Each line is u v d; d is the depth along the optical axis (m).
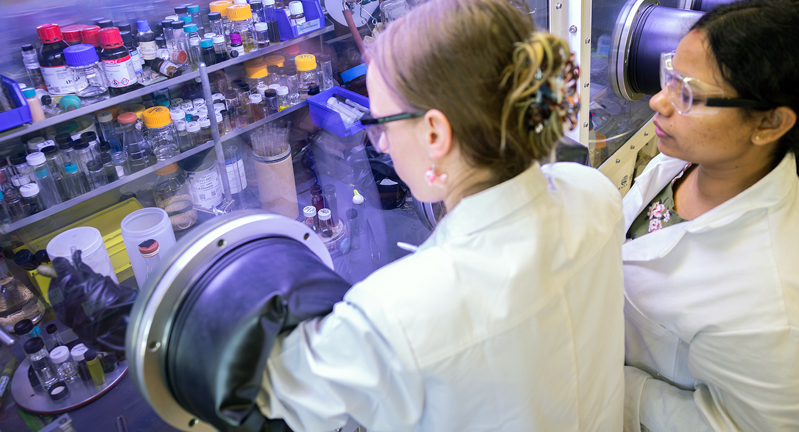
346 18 1.44
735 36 0.75
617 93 1.91
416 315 0.57
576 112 0.61
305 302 0.66
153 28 1.27
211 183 1.23
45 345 0.98
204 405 0.65
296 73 1.52
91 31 1.10
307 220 1.31
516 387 0.64
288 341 0.64
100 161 1.11
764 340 0.84
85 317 0.79
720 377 0.92
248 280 0.68
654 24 1.72
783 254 0.84
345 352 0.59
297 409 0.62
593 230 0.71
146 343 0.66
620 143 1.95
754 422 0.90
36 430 0.94
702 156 0.87
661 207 1.13
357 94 1.48
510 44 0.54
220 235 0.73
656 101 0.88
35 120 0.99
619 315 0.79
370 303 0.58
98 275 0.82
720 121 0.81
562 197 0.71
